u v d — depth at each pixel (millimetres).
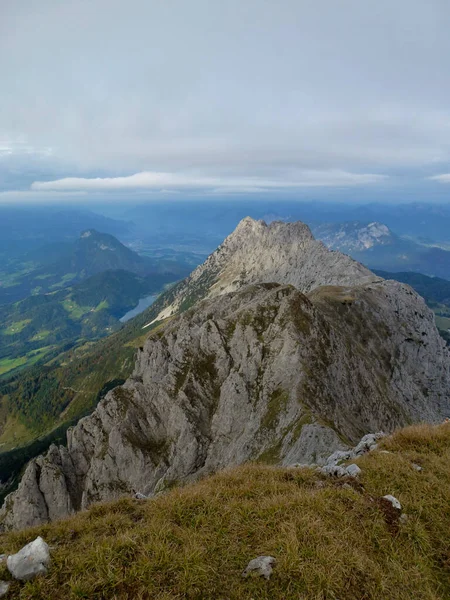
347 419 61375
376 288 123250
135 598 9188
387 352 103000
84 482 85625
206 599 9383
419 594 10148
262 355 75000
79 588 9234
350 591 9883
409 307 120875
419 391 100812
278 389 66250
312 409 55250
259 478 16234
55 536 12422
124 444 78062
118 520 12859
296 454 43969
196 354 86375
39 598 9156
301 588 9711
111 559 10203
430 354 114875
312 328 75438
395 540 11914
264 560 10531
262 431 58781
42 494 81375
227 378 77500
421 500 13586
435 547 11922
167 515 12711
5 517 81812
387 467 15914
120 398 89750
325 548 10875
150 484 73500
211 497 13734
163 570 10000
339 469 16578
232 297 135625
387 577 10406
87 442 89188
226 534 11750
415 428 20375
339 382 69188
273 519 12336
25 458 189625
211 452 69812
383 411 72438
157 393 85500
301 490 14266
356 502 13430
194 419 75625
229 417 71062
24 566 9906
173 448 75625
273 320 82750
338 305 105750
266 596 9531
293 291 85500
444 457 17000
